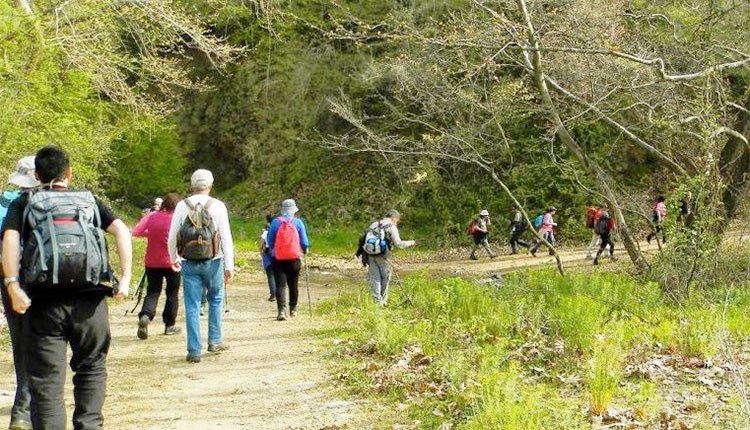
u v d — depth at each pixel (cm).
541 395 630
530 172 3103
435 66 1662
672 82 1375
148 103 1909
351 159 3738
